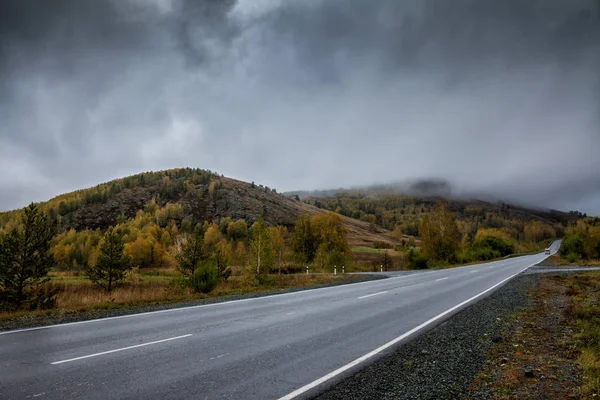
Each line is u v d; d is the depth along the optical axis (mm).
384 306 12227
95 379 5043
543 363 6102
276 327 8766
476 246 74312
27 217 15344
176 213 184750
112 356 6195
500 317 10211
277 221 186625
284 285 22094
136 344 7047
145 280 31844
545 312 10945
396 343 7332
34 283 15164
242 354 6410
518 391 4855
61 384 4836
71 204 186750
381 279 24172
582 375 5461
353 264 46312
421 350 6840
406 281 22172
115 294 15391
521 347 7070
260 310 11383
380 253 91000
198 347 6852
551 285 18281
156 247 92062
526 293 15484
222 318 9961
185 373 5352
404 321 9609
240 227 147375
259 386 4871
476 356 6480
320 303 12977
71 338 7539
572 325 9031
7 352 6418
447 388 4930
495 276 25000
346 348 6906
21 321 9625
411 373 5527
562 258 50656
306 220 62875
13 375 5180
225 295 16406
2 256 14492
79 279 35938
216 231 125688
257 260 23000
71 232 130500
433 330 8562
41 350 6570
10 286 14555
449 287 18375
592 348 6734
